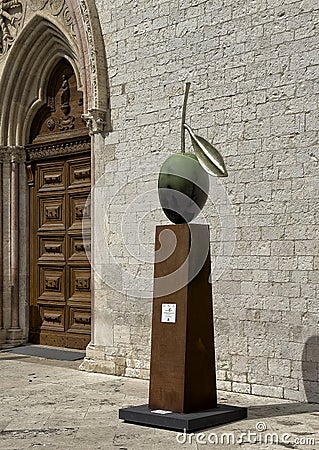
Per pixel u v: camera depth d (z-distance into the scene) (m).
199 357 8.17
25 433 7.81
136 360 11.62
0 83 14.58
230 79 10.55
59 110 14.33
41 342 14.58
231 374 10.34
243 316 10.24
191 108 11.04
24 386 10.70
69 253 14.11
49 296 14.45
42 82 14.46
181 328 8.07
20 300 14.84
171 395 8.11
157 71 11.57
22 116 14.81
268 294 9.98
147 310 11.54
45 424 8.21
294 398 9.62
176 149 11.30
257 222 10.14
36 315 14.71
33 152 14.73
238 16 10.49
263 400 9.64
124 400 9.61
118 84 12.13
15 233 14.76
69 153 14.06
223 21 10.67
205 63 10.89
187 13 11.16
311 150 9.62
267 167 10.07
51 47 14.20
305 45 9.73
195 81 11.02
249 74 10.33
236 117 10.46
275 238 9.94
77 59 13.29
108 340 12.04
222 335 10.46
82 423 8.23
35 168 14.77
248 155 10.28
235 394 10.10
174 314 8.14
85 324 13.77
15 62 14.47
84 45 12.48
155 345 8.29
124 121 12.03
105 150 12.30
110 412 8.82
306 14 9.74
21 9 14.26
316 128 9.59
